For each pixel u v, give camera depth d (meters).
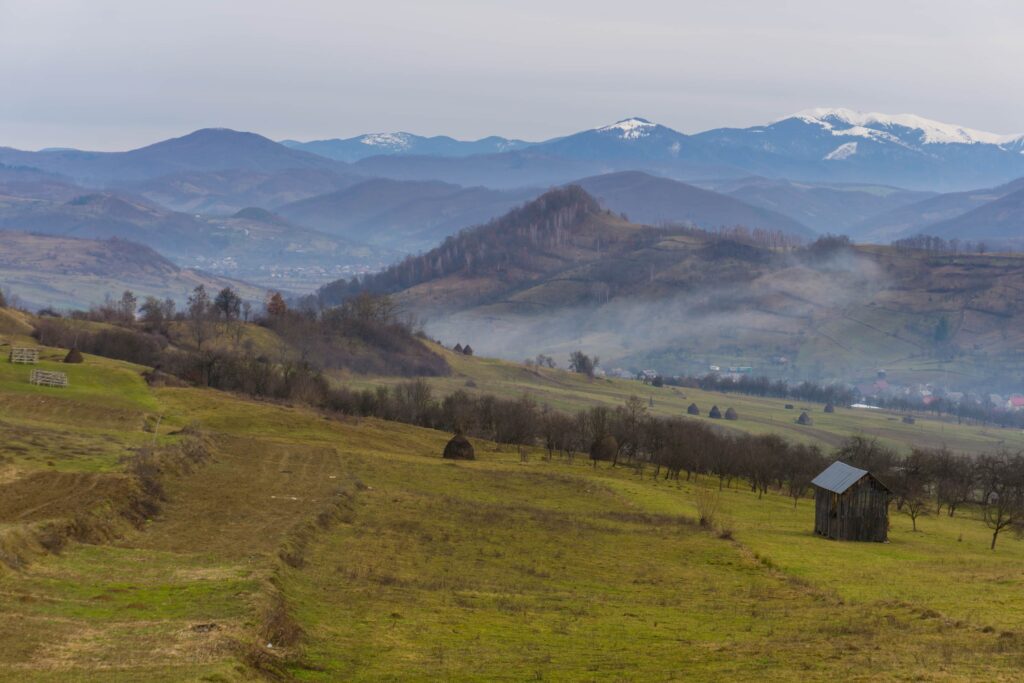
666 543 95.62
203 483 98.94
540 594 68.44
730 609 66.12
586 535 96.62
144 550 65.06
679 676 45.16
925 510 150.38
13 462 86.12
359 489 109.44
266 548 68.69
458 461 156.50
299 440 153.00
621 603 67.25
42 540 59.44
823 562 88.44
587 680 44.47
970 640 53.16
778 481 170.88
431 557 78.44
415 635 52.84
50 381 150.62
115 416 133.12
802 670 45.66
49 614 46.25
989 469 170.25
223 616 47.88
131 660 39.97
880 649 50.44
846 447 193.00
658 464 177.75
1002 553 105.62
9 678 36.59
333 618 54.69
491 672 45.62
